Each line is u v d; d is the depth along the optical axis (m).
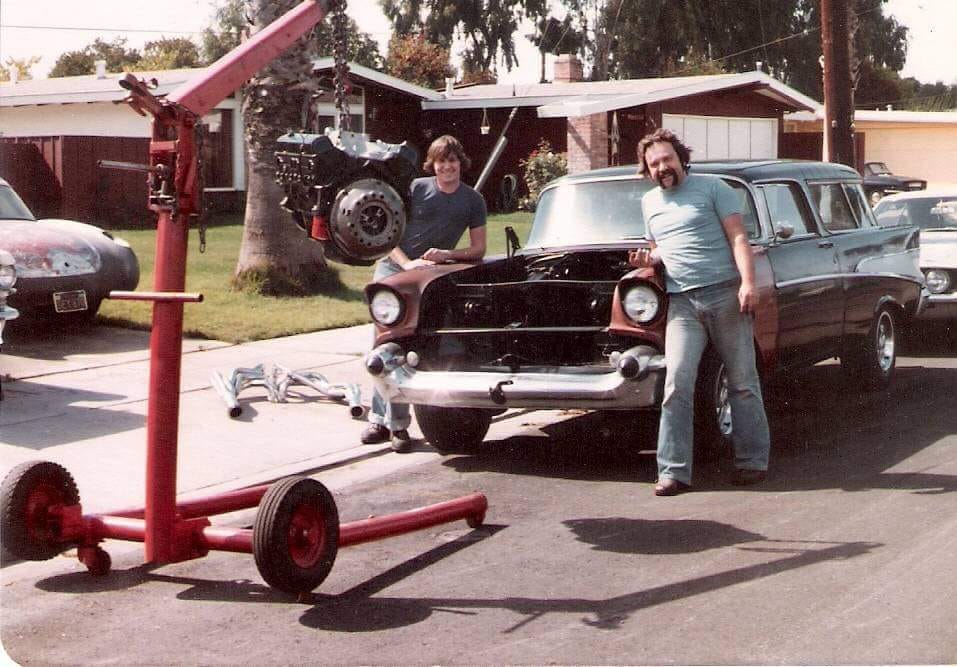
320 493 4.93
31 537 5.07
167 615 4.82
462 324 7.37
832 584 4.97
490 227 24.06
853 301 8.92
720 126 30.00
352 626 4.64
